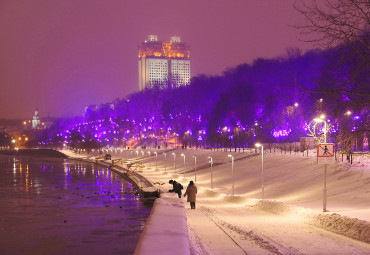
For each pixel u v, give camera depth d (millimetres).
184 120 160000
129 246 34438
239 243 14953
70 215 50656
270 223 21391
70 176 110125
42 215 50688
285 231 18062
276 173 61062
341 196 34562
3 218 48531
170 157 130875
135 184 83188
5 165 157875
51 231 40906
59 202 62625
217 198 48281
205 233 17750
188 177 81312
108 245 34875
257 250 13570
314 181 46625
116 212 52875
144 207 56812
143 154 155625
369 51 12000
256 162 76375
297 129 83438
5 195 71375
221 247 14172
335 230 17781
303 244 14633
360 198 32000
